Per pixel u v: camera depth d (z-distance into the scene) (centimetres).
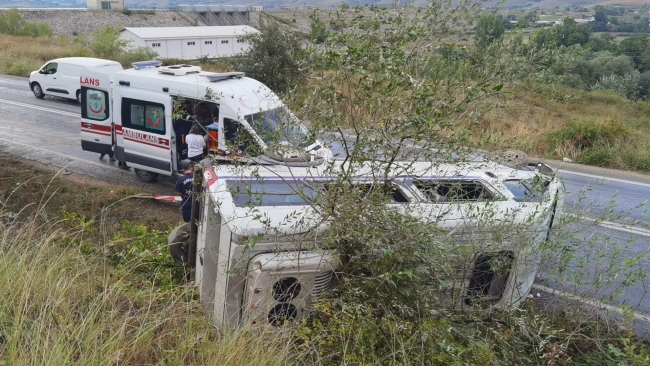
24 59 2888
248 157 477
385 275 386
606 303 498
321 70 408
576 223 567
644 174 1268
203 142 921
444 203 467
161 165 1016
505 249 473
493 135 501
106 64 1241
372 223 409
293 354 373
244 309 419
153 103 994
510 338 438
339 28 391
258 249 416
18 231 501
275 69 1617
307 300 421
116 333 341
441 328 409
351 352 389
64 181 995
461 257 445
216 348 358
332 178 434
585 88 2616
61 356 314
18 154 1189
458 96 396
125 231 730
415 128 393
